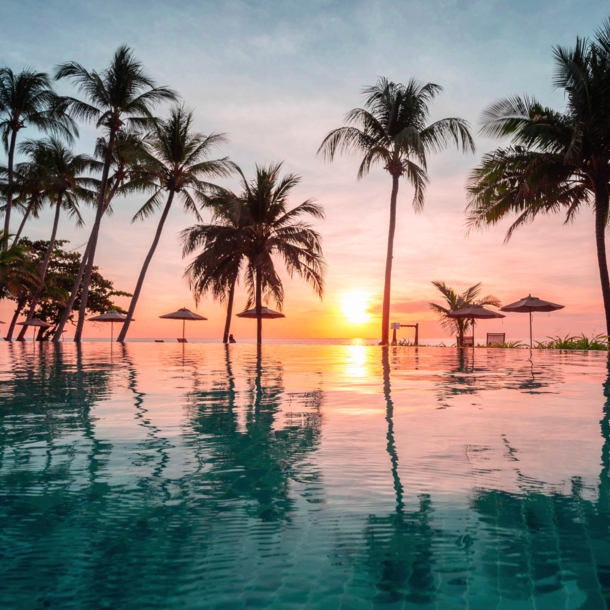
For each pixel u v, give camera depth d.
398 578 1.64
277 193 23.59
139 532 2.03
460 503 2.33
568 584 1.60
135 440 3.61
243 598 1.53
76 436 3.74
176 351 16.53
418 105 20.53
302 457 3.13
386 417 4.45
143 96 22.36
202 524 2.11
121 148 22.59
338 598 1.53
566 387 6.66
